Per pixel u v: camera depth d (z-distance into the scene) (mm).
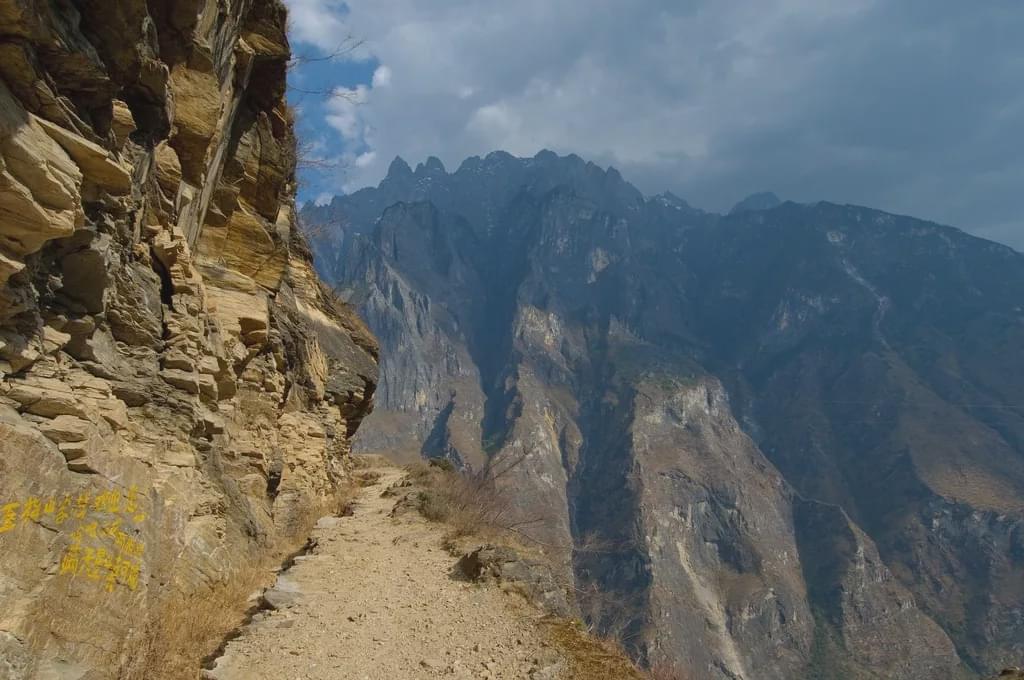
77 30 6402
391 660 8023
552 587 11203
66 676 5320
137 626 6598
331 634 8602
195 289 11008
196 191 12352
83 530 6023
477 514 17078
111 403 7711
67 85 6348
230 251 15398
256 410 14859
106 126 7051
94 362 7840
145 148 8906
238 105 14867
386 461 40188
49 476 5691
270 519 13648
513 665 8047
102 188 7141
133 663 6180
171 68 10812
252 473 13047
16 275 5996
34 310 6398
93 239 7203
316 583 10797
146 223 9836
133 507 7000
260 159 16188
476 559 11875
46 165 5512
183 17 10180
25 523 5336
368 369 26891
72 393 6734
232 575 9852
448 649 8461
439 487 19344
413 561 12648
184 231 12156
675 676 9484
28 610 5133
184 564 8484
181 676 6602
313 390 20469
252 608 9422
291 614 9125
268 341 15812
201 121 11586
